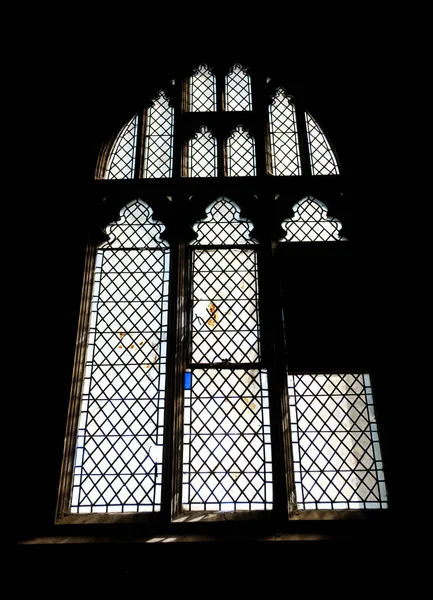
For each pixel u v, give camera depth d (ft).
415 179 16.74
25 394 14.57
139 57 20.59
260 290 16.37
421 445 13.75
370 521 13.16
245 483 14.01
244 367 15.51
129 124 20.06
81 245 16.81
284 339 15.56
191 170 18.99
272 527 13.05
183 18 20.63
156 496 13.88
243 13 20.52
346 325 15.79
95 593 11.99
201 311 16.42
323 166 18.89
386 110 18.07
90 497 13.96
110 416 14.97
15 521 13.15
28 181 17.26
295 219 17.79
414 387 14.40
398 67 18.11
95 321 16.35
